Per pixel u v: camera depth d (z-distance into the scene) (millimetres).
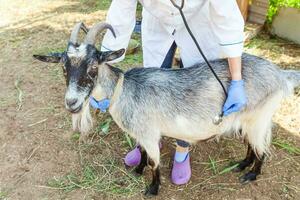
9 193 1872
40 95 2486
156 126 1683
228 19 1501
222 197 1831
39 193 1868
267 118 1764
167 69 1713
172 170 1919
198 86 1662
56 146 2121
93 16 3365
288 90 1759
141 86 1660
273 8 2910
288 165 1986
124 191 1872
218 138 1939
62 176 1956
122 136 2176
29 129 2230
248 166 1963
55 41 3029
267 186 1881
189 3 1532
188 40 1691
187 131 1706
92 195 1854
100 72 1557
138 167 1948
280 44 2895
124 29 1686
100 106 1629
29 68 2730
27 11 3469
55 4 3592
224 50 1571
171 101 1651
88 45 1486
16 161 2039
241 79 1624
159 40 1752
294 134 2160
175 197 1842
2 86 2570
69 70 1460
